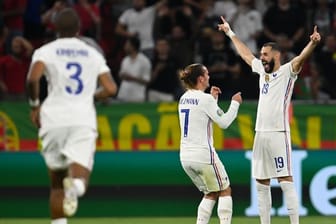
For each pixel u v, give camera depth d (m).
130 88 38.75
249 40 41.44
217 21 42.03
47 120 20.25
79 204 34.00
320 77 40.41
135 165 34.22
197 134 25.41
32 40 42.75
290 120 34.41
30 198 34.00
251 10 41.75
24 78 38.84
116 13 44.56
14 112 34.28
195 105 25.39
